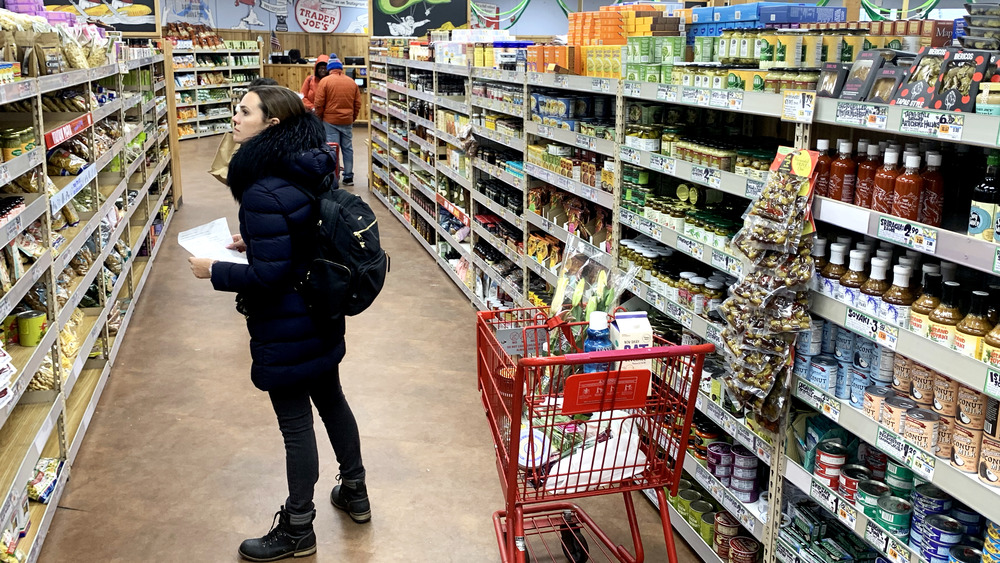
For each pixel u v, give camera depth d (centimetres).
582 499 337
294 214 262
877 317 207
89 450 371
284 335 274
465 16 914
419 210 806
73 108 421
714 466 289
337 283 270
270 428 397
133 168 606
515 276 536
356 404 425
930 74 193
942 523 198
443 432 395
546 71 441
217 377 461
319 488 344
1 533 236
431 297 630
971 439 185
